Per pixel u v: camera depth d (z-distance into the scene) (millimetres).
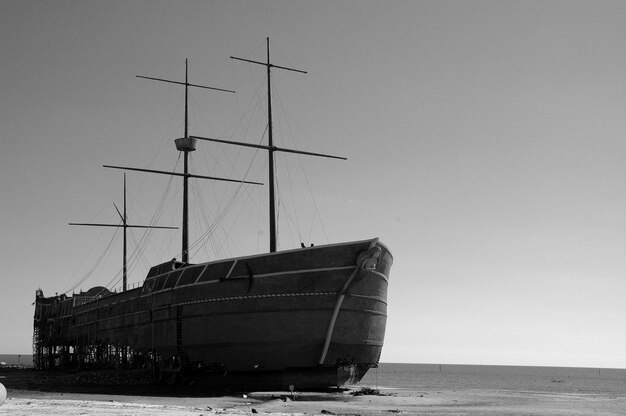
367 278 52188
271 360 51875
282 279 51125
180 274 60375
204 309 55875
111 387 61906
